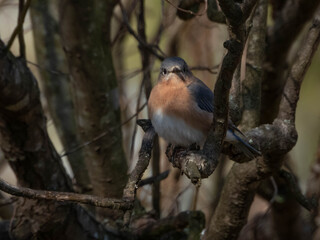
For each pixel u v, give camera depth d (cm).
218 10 1048
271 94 1171
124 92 1376
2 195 1159
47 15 1320
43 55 1319
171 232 1119
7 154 899
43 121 891
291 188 1067
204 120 926
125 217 654
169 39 1335
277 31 1123
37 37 1323
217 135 702
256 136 838
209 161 698
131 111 1416
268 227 1295
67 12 1073
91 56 1098
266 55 1136
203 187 1328
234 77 886
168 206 1264
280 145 859
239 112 877
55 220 924
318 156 1235
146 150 765
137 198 1184
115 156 1152
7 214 1176
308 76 1505
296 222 1240
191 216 1027
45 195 633
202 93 937
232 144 853
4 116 850
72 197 634
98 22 1119
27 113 853
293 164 1292
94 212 1143
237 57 603
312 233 1253
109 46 1156
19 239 948
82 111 1137
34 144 888
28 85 845
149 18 1530
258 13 959
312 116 1549
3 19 1448
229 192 969
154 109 941
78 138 1180
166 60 970
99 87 1116
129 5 1309
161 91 937
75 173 1230
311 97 1532
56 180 933
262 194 1208
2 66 798
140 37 1120
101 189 1168
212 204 1212
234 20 574
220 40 1380
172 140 951
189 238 1009
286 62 1191
